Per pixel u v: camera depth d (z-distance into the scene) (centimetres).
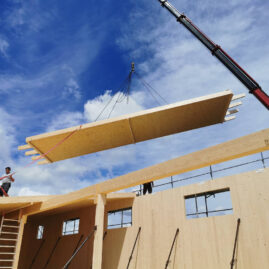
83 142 852
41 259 1360
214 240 847
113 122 766
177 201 987
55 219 1404
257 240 760
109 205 1214
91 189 797
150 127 820
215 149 505
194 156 539
